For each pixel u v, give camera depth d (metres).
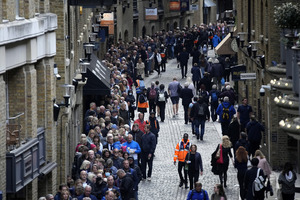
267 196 43.59
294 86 30.38
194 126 62.84
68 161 49.28
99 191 39.81
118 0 102.06
